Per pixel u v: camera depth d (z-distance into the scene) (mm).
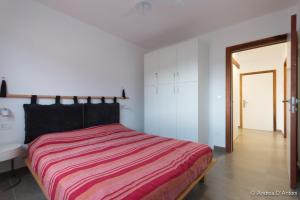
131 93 3855
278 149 3342
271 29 2684
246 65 5762
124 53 3691
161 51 3539
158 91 3602
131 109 3854
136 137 2371
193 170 1496
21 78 2230
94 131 2549
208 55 3352
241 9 2541
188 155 1615
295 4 2424
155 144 1988
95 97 3092
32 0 2320
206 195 1762
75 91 2812
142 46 4090
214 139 3316
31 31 2314
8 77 2125
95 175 1172
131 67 3859
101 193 942
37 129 2275
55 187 1132
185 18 2789
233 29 3066
